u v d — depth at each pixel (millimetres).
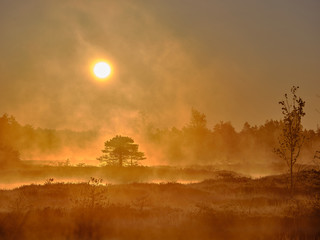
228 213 24859
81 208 24844
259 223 22797
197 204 30859
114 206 26953
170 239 19766
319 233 21266
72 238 19297
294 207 27609
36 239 19047
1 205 29562
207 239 20047
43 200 32656
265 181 46312
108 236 19891
